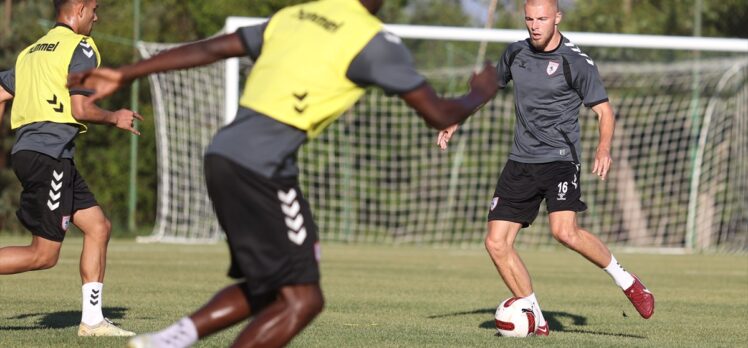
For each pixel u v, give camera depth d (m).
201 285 25.14
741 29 73.00
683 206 56.41
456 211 56.50
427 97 9.64
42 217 14.38
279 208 9.60
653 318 19.70
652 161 56.09
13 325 16.27
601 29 71.44
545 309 21.22
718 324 18.80
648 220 56.19
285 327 9.55
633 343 15.21
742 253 50.22
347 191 54.88
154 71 9.93
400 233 56.06
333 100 9.64
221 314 9.88
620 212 55.94
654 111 55.97
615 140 55.97
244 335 9.52
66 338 14.40
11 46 61.31
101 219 15.00
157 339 9.46
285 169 9.69
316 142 54.69
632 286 16.44
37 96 14.36
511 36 44.69
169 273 29.03
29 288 23.44
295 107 9.55
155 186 62.72
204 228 51.91
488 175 56.59
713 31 72.75
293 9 10.16
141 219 62.38
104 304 20.06
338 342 14.56
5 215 60.44
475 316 19.31
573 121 16.50
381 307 20.75
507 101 56.50
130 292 22.91
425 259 39.78
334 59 9.56
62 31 14.76
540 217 56.94
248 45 10.14
